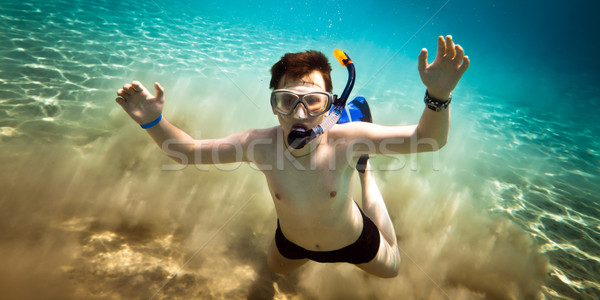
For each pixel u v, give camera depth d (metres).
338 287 2.08
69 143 3.20
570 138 6.78
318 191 1.45
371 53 12.52
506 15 38.94
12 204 2.28
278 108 1.27
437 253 2.45
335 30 17.81
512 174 4.38
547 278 2.39
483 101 9.13
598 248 2.90
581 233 3.12
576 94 13.09
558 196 3.90
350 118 2.35
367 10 28.33
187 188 2.86
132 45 7.29
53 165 2.79
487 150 5.21
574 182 4.43
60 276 1.80
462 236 2.67
